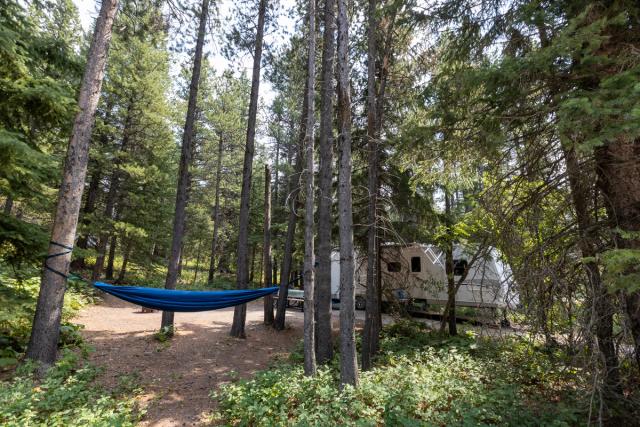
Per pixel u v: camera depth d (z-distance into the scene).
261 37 10.99
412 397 4.74
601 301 3.69
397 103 9.12
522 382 5.42
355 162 9.67
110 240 18.64
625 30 3.51
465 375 5.91
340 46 5.76
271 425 4.24
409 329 10.38
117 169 15.71
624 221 3.81
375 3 7.35
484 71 3.70
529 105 4.14
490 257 6.01
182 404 5.59
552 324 4.45
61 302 5.85
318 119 11.85
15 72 5.64
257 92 10.97
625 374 4.00
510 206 5.09
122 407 4.91
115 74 14.82
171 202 20.55
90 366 6.33
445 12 4.91
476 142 4.46
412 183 6.76
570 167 4.40
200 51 10.30
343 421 4.19
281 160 25.36
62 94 5.50
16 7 6.23
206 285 21.47
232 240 25.92
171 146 18.05
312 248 5.90
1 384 4.73
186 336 9.82
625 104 2.72
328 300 7.86
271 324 12.16
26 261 6.50
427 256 13.36
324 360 7.62
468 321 10.94
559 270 4.21
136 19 9.45
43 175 5.99
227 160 26.22
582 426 3.93
